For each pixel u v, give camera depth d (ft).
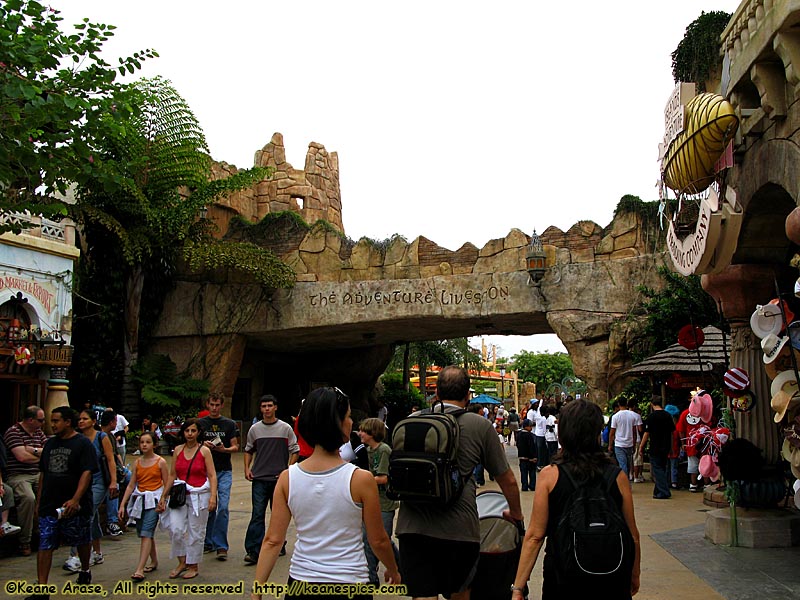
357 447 26.81
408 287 71.51
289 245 77.92
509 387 232.12
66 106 26.84
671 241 27.40
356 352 100.48
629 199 64.85
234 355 77.20
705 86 39.01
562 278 65.87
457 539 14.70
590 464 12.60
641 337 61.46
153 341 78.89
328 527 12.34
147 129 72.95
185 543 24.56
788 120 22.34
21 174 29.73
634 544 12.07
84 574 23.67
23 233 51.88
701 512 36.96
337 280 74.23
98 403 61.72
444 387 16.21
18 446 29.81
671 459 47.39
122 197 71.72
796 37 20.70
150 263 76.54
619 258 64.34
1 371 47.21
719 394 46.44
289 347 91.25
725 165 24.18
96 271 75.20
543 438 53.98
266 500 26.71
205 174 78.28
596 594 11.63
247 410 92.73
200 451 25.03
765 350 22.22
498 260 69.00
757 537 26.86
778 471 27.61
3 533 27.76
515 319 70.74
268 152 94.79
